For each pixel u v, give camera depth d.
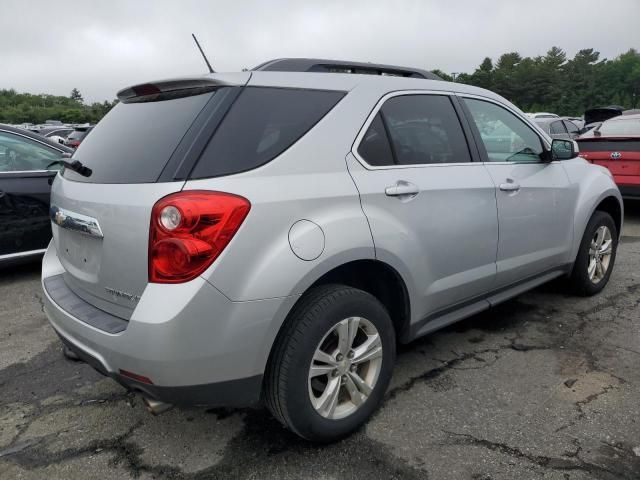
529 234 3.57
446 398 2.93
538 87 100.94
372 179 2.60
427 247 2.84
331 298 2.37
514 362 3.35
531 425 2.66
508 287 3.58
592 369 3.23
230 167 2.20
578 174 4.14
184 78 2.46
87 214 2.39
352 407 2.58
